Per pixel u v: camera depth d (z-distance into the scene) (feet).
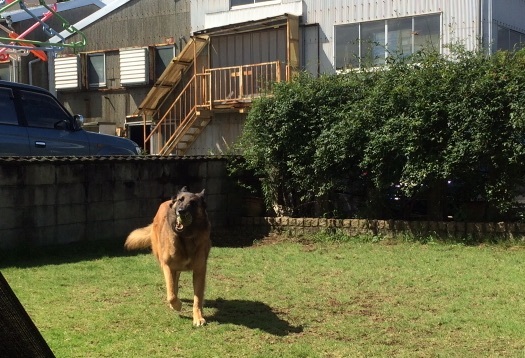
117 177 29.99
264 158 34.06
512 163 27.94
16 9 68.03
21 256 25.36
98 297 18.84
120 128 64.44
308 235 32.55
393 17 49.21
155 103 61.46
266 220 34.17
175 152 58.03
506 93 27.25
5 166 25.38
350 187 33.30
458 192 31.14
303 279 21.95
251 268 23.99
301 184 33.40
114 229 29.86
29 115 29.19
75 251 27.07
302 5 53.01
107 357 13.47
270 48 54.39
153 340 14.67
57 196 27.40
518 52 28.48
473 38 46.11
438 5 47.37
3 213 25.31
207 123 57.41
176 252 16.21
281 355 13.75
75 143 30.89
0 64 66.18
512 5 50.47
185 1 60.29
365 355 13.85
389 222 30.83
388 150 29.60
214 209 34.78
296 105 32.50
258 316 16.99
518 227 28.25
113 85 65.10
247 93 55.42
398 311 17.56
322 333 15.52
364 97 31.37
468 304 18.29
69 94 67.82
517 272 22.62
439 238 29.63
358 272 23.17
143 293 19.45
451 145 28.40
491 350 14.19
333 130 30.89
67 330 15.30
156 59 62.59
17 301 8.86
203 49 57.72
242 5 56.70
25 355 9.52
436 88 28.71
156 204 31.81
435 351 14.12
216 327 15.81
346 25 51.29
